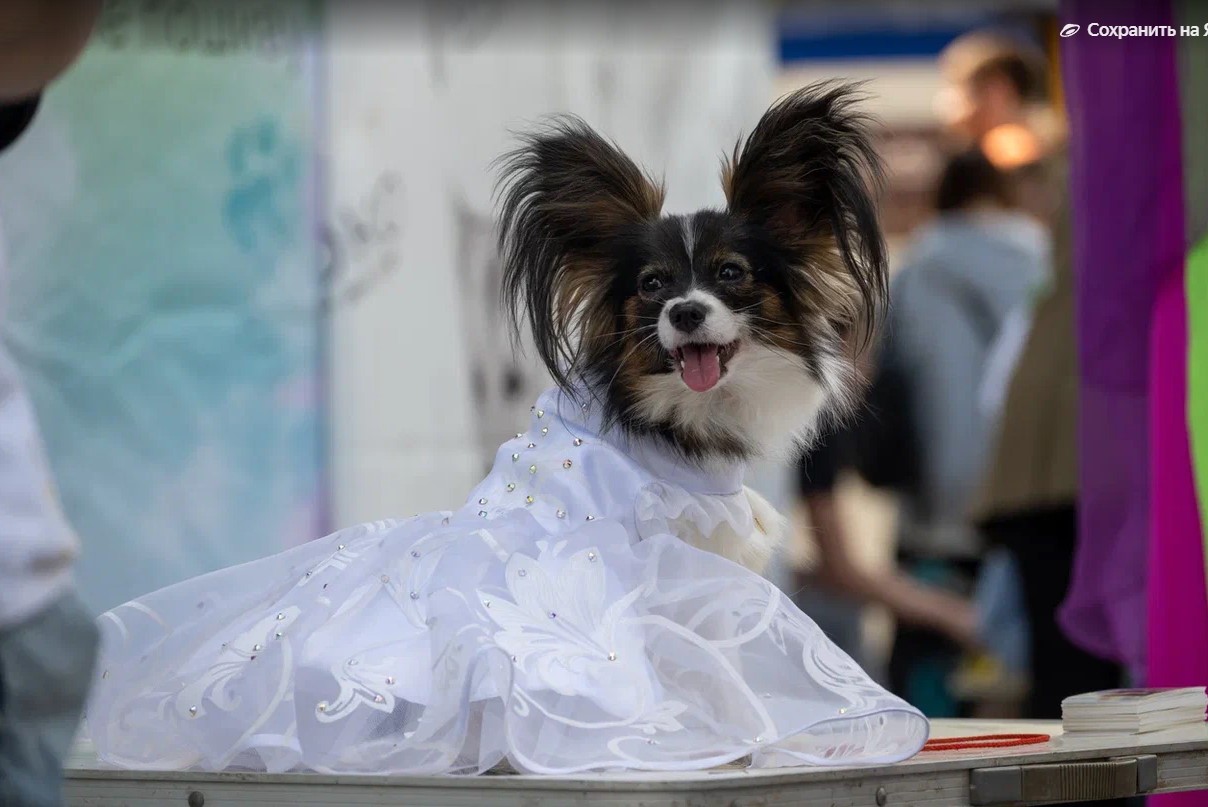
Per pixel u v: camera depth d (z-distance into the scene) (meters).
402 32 6.59
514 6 7.05
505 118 7.01
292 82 6.15
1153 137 5.25
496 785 3.14
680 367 4.13
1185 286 5.05
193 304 5.81
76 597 2.53
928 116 11.42
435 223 6.73
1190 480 4.94
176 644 3.91
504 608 3.49
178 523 5.73
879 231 4.45
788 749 3.46
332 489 6.30
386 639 3.61
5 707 2.43
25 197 5.38
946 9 11.03
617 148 4.65
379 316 6.50
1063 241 6.77
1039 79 8.85
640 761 3.30
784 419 4.38
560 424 4.12
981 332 8.43
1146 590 5.32
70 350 5.48
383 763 3.43
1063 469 6.75
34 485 2.46
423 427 6.66
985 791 3.49
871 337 4.53
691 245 4.34
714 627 3.56
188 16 5.82
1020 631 8.26
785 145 4.43
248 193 6.00
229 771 3.50
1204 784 4.02
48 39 2.55
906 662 8.59
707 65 7.78
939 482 8.53
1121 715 4.17
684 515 3.88
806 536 8.28
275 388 6.08
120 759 3.73
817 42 11.45
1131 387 5.37
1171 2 5.25
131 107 5.65
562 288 4.49
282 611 3.79
